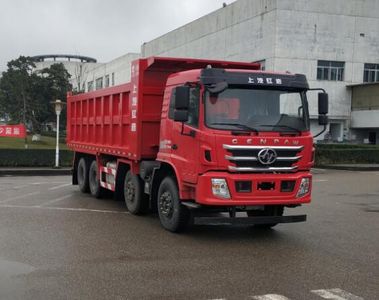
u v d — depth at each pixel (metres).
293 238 9.11
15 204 12.56
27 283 6.17
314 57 45.94
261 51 46.84
